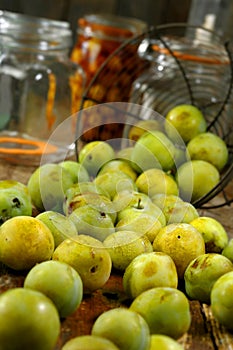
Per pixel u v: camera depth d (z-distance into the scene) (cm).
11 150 79
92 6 112
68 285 44
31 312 38
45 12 111
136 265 48
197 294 49
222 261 49
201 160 66
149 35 87
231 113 81
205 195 63
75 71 87
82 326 45
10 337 38
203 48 82
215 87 82
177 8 111
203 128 69
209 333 46
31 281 44
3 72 85
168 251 52
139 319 41
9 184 58
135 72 86
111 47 88
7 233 49
